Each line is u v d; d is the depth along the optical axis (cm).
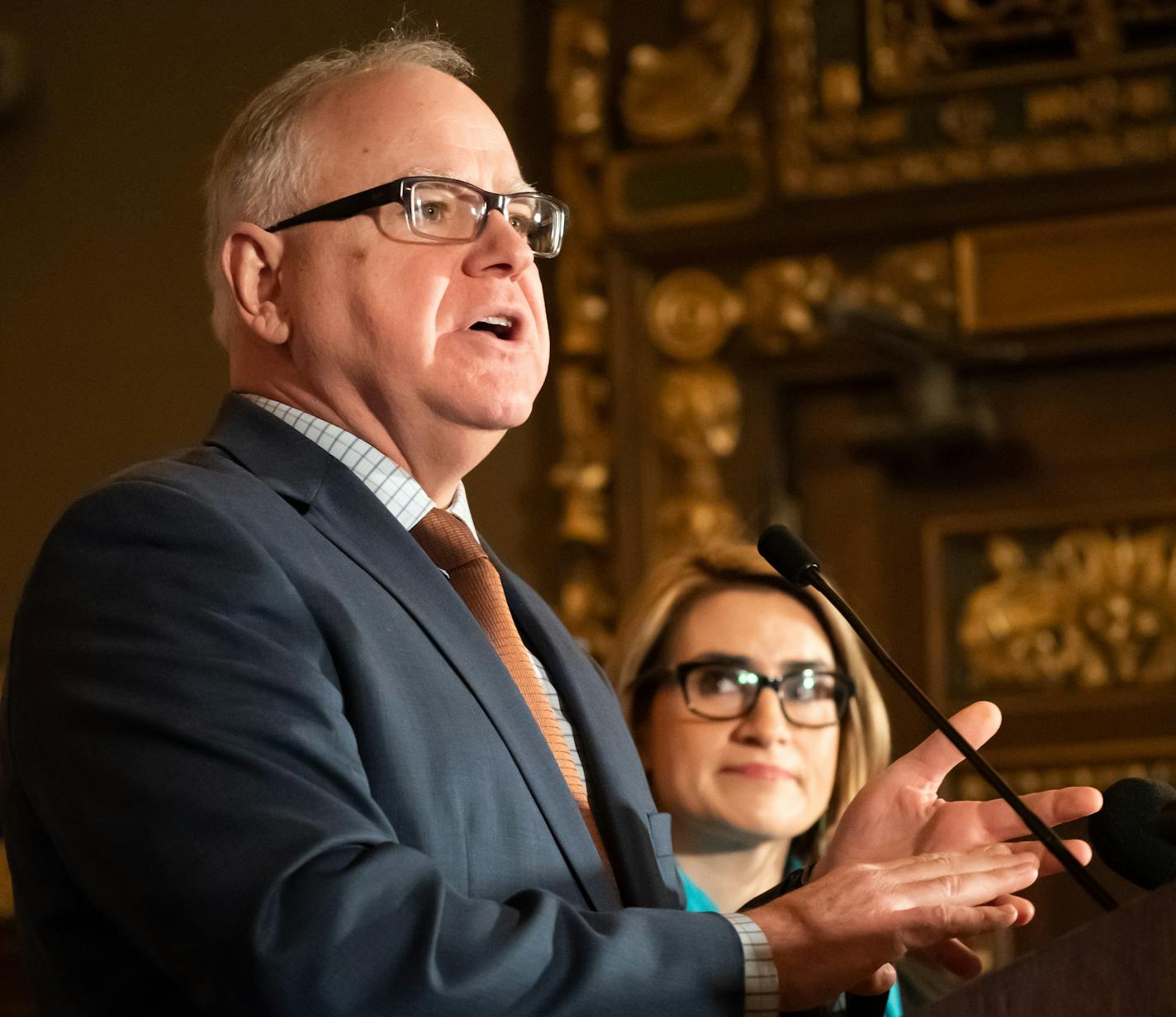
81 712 360
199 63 1352
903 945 362
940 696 1197
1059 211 1207
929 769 425
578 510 1222
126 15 1373
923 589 1222
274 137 480
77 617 373
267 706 361
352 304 453
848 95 1235
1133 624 1179
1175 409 1215
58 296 1347
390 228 459
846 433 1262
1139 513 1195
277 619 379
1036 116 1208
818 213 1237
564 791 409
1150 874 383
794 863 696
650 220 1256
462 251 461
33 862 384
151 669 362
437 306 453
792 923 364
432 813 381
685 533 1220
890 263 1230
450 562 452
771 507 1227
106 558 379
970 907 366
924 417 1205
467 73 525
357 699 382
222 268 475
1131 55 1200
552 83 1277
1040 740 1171
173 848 341
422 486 465
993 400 1245
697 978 351
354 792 361
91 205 1355
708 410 1239
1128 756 1152
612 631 1212
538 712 443
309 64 498
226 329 487
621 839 437
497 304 456
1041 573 1206
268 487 423
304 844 339
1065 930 769
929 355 1215
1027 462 1227
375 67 491
